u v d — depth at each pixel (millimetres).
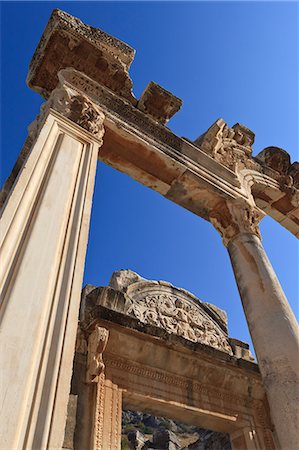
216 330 11148
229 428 7953
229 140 11484
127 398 6738
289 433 5695
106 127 8523
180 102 10047
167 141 9523
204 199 9766
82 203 5750
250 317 7461
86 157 6691
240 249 8781
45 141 6297
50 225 4992
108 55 9203
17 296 3949
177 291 11352
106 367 6684
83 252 5059
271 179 11844
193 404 7367
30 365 3539
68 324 4121
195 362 7660
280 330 6855
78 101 7742
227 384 8055
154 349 7227
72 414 5262
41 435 3197
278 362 6438
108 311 6883
